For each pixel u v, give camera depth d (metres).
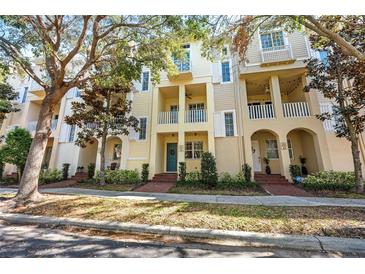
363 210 5.43
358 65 8.21
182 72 13.22
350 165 10.38
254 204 6.46
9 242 3.89
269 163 13.55
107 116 10.94
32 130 15.80
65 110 15.91
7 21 5.72
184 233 4.25
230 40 7.94
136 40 8.20
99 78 8.55
